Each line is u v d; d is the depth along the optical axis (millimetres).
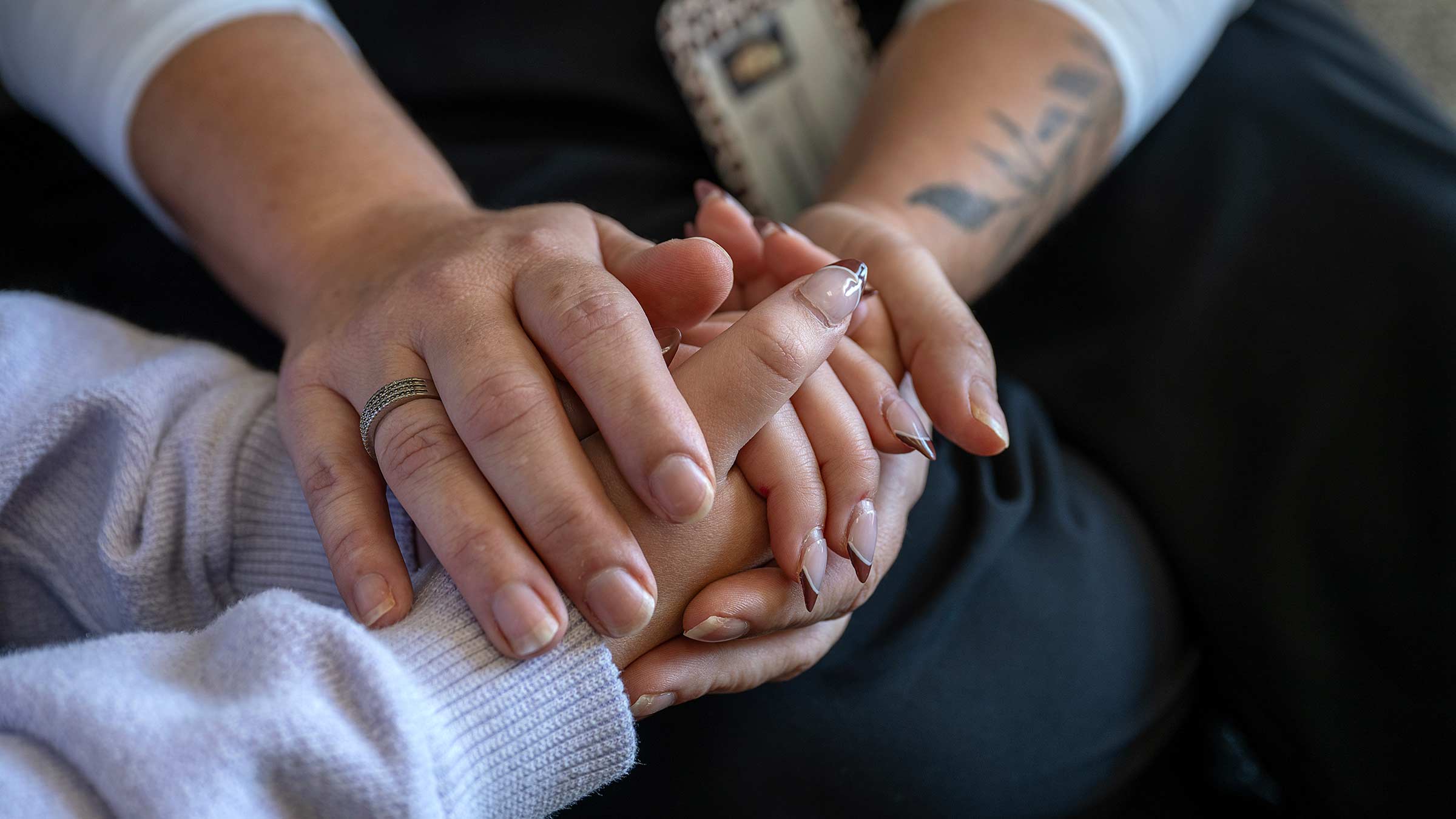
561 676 511
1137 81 701
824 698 590
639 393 508
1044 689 604
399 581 521
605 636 518
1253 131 719
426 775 481
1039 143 681
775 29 736
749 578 536
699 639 531
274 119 640
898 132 679
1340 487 623
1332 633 611
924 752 588
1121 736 615
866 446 547
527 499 509
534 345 528
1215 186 699
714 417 528
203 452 547
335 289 584
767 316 528
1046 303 710
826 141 762
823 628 571
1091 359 682
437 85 762
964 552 619
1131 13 703
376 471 539
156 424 546
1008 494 643
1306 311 654
